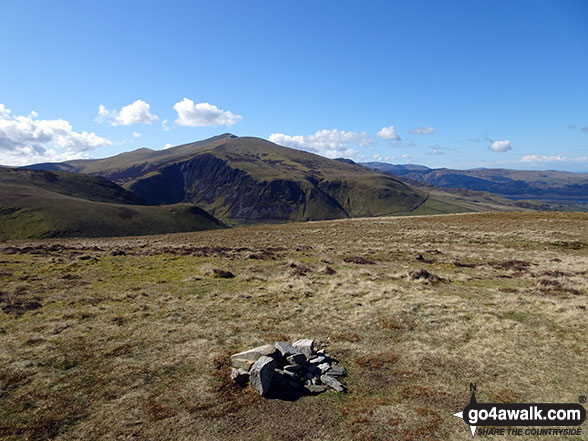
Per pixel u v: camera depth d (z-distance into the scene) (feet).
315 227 244.83
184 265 106.63
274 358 38.93
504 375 38.88
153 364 40.50
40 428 29.22
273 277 89.45
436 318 56.34
